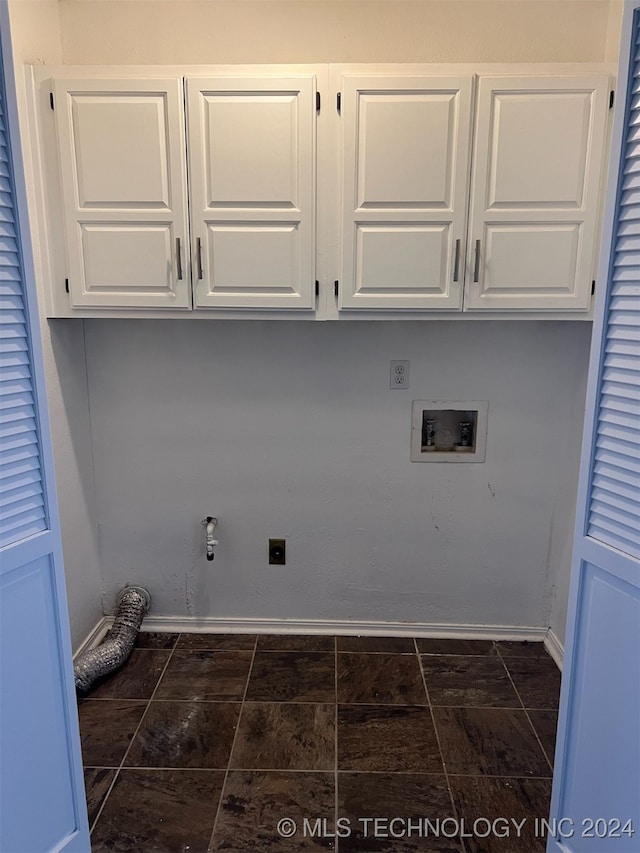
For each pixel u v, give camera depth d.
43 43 1.87
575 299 1.85
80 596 2.23
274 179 1.79
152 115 1.76
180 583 2.43
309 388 2.27
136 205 1.82
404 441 2.30
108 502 2.37
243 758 1.76
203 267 1.85
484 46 1.96
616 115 1.11
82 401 2.23
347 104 1.74
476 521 2.35
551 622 2.38
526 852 1.48
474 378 2.24
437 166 1.77
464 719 1.94
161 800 1.61
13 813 1.19
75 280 1.88
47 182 1.83
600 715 1.23
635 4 1.05
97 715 1.94
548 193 1.78
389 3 1.94
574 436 2.17
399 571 2.40
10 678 1.16
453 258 1.83
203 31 1.97
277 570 2.41
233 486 2.35
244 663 2.23
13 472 1.14
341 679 2.14
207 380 2.27
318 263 1.86
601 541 1.20
